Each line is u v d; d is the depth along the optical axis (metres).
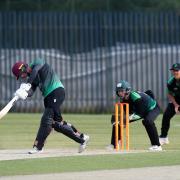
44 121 41.44
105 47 78.69
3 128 61.28
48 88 41.31
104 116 74.88
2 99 78.19
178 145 48.41
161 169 33.97
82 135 41.81
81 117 73.31
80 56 78.69
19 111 78.56
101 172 33.12
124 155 39.09
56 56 78.44
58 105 41.41
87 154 40.50
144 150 43.28
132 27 78.94
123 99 43.31
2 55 78.38
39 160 37.12
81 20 78.56
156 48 79.00
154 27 79.19
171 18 79.50
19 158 38.62
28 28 78.56
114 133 43.59
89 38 78.69
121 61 78.88
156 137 43.19
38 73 41.19
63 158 37.91
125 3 90.56
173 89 48.09
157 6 91.62
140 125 63.78
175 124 65.56
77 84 78.88
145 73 79.00
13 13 78.44
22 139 52.44
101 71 78.81
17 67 41.06
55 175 32.28
